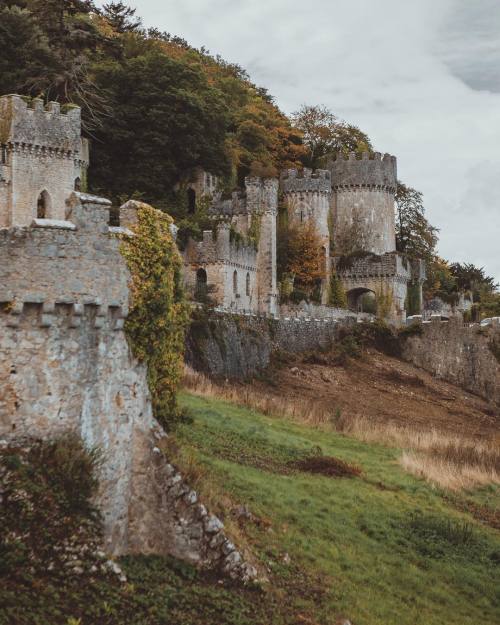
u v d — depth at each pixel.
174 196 83.19
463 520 29.12
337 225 107.06
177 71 83.44
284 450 33.16
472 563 25.66
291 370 61.56
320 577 21.08
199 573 18.39
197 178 83.75
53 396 16.55
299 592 19.66
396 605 21.14
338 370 65.81
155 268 19.81
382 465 34.97
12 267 16.14
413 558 24.98
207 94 85.88
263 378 57.84
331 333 72.56
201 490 19.88
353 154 106.94
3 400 15.99
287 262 97.31
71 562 15.65
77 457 16.55
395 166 110.56
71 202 17.28
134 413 19.14
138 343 19.47
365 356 71.19
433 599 22.50
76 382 16.94
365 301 110.56
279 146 111.81
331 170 107.31
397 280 100.81
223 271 74.38
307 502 26.62
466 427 55.28
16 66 70.00
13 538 15.14
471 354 71.31
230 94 113.50
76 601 15.09
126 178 79.69
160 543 18.75
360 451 37.72
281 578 20.06
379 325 74.69
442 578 24.16
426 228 125.81
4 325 16.08
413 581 23.08
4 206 61.44
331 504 27.55
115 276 18.02
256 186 85.50
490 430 55.09
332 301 100.81
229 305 75.06
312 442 36.69
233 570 18.52
